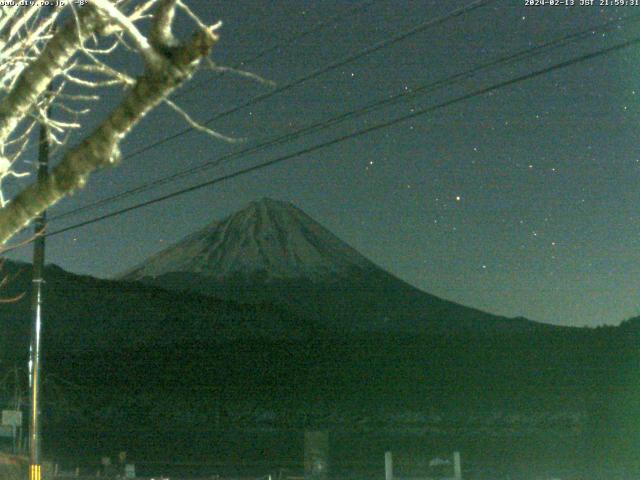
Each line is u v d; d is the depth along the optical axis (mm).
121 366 101875
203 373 96875
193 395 85625
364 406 77625
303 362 100062
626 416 48125
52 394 79812
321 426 70000
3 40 5609
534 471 30359
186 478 32281
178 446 55375
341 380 89938
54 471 31250
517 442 50438
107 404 80000
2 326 133000
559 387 73125
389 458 26266
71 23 4484
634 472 28281
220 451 51844
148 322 152625
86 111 5730
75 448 53500
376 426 68250
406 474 31422
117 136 3947
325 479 25219
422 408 74438
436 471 32438
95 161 3980
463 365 88625
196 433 65688
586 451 40156
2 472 24453
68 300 154750
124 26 3783
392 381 86438
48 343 129625
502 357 88125
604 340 83750
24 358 87500
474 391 78062
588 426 47125
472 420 67375
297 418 74562
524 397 72562
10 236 4215
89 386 88562
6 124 4480
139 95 3785
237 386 89812
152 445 56219
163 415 77250
